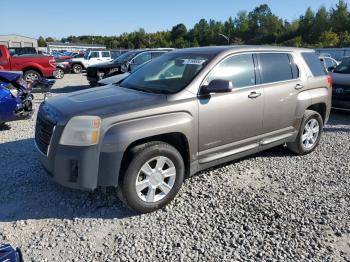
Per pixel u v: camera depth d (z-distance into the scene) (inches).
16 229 138.6
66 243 130.0
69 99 163.3
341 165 210.1
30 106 305.3
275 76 199.3
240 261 120.7
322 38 2970.0
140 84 183.5
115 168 138.6
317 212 152.7
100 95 166.9
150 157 145.4
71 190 171.3
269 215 149.9
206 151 168.1
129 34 4392.2
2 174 190.1
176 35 4493.1
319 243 130.7
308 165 209.3
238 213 151.4
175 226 141.4
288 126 209.2
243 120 180.1
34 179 183.9
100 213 150.9
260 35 4131.4
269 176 191.8
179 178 156.9
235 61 181.2
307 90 217.3
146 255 123.5
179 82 167.5
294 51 218.2
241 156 187.0
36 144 161.9
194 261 120.7
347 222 145.0
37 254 123.3
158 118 147.4
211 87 160.1
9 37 2385.6
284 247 128.3
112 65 552.4
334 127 308.3
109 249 126.7
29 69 620.4
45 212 151.6
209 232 137.4
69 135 138.2
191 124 157.1
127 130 138.8
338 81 350.6
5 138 261.9
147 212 150.6
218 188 175.3
